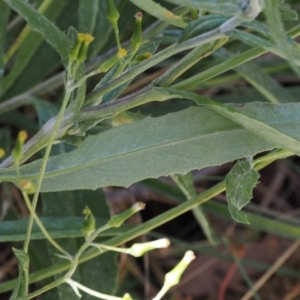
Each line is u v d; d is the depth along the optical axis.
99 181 0.18
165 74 0.17
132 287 0.33
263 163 0.19
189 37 0.16
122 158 0.17
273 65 0.33
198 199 0.21
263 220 0.28
